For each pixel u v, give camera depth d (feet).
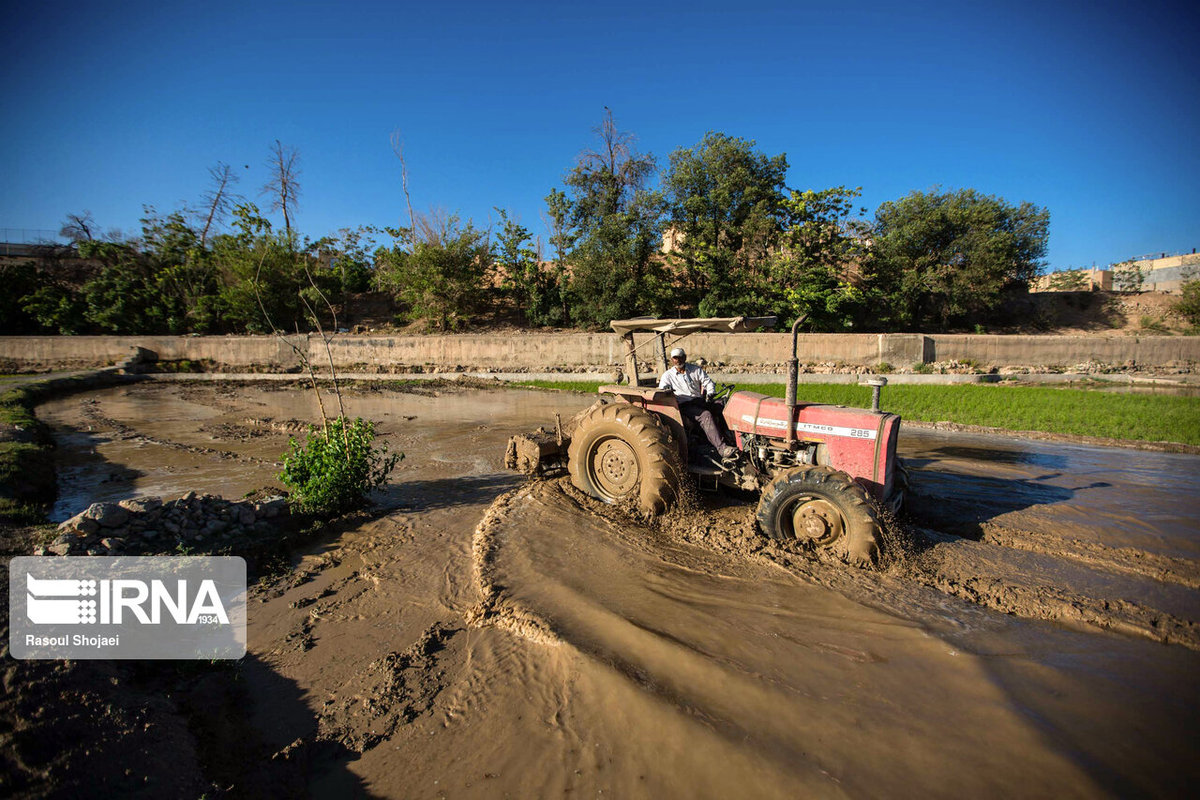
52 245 93.40
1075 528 16.37
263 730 8.91
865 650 10.30
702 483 17.78
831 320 69.15
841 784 7.31
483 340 66.03
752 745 8.02
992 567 13.83
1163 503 18.63
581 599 12.07
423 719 9.00
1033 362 64.44
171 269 75.92
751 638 10.65
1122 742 8.05
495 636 11.10
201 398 46.26
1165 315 80.64
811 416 16.31
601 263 68.23
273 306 73.31
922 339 62.75
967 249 71.77
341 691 9.77
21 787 6.79
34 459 22.98
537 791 7.54
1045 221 77.51
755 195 69.82
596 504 17.74
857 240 71.51
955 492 19.90
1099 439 29.09
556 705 9.09
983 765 7.60
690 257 69.36
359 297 85.92
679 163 71.15
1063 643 10.66
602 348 65.00
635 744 8.20
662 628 10.95
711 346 64.54
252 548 15.17
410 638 11.29
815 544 14.29
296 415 37.78
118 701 8.73
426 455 26.30
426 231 73.77
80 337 66.95
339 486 17.88
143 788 7.37
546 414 37.93
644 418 16.85
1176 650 10.48
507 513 17.12
